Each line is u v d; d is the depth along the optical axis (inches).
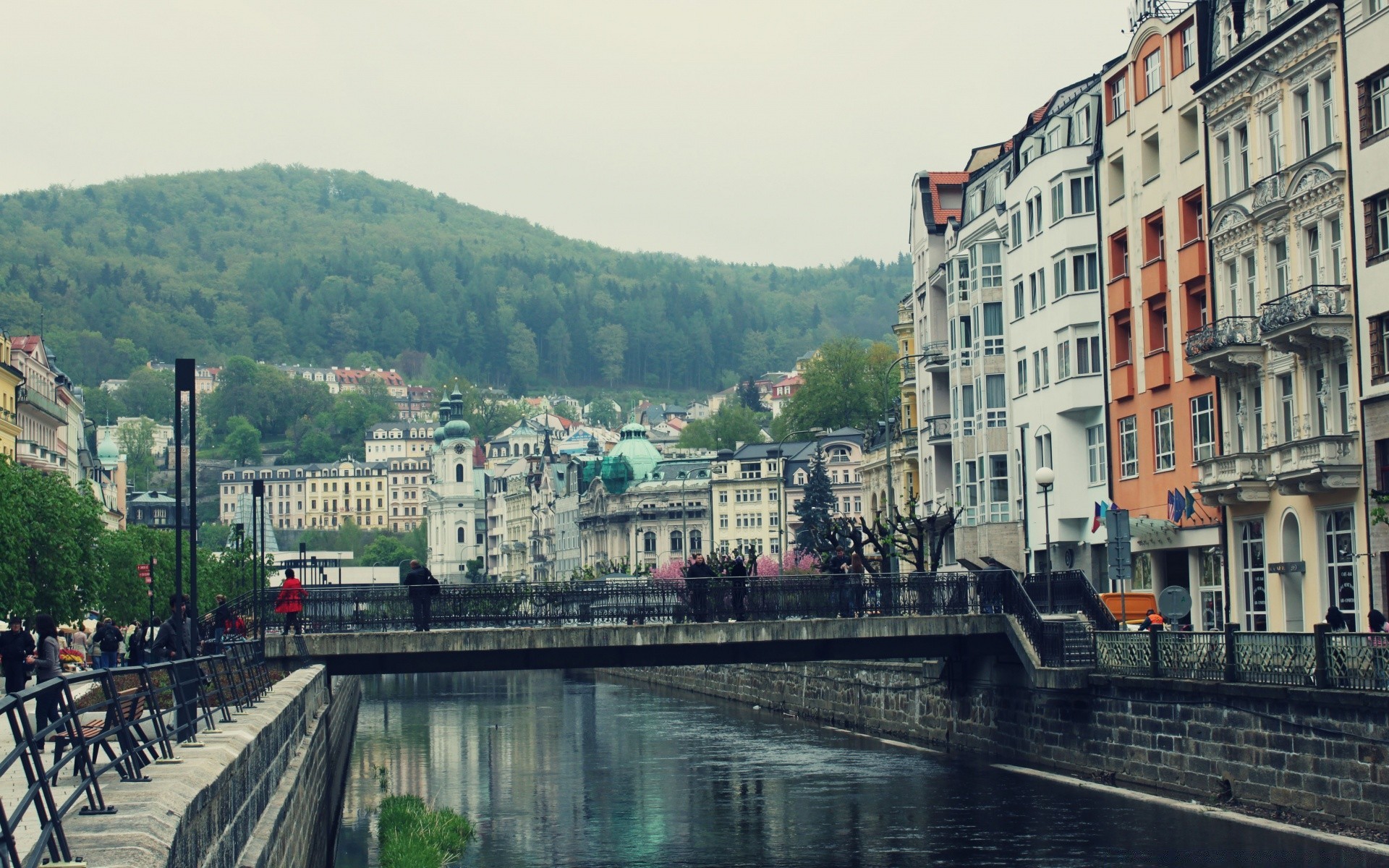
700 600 2073.1
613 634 2018.9
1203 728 1678.2
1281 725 1509.6
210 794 552.4
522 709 3919.8
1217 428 2239.2
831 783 2126.0
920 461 4018.2
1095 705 1958.7
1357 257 1852.9
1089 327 2758.4
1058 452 2851.9
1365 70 1834.4
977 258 3235.7
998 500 3186.5
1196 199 2351.1
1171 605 1710.1
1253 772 1568.7
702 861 1590.8
